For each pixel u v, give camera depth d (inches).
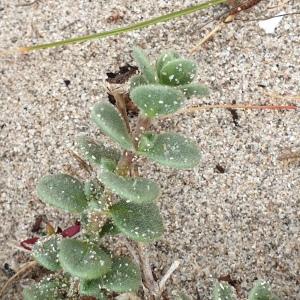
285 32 9.3
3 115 9.4
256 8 9.4
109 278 7.3
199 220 8.9
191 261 8.8
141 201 6.4
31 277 9.0
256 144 9.0
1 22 9.8
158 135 6.6
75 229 8.6
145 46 9.4
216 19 9.4
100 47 9.5
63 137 9.3
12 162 9.3
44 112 9.4
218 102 9.1
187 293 8.7
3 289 8.9
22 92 9.5
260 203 8.9
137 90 6.0
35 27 9.7
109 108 6.5
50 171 9.2
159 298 8.5
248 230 8.8
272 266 8.7
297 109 9.0
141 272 8.6
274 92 9.1
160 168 9.0
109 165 6.9
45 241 7.6
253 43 9.3
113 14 9.6
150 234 6.9
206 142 9.0
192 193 8.9
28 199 9.2
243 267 8.7
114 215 7.0
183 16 9.4
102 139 9.2
